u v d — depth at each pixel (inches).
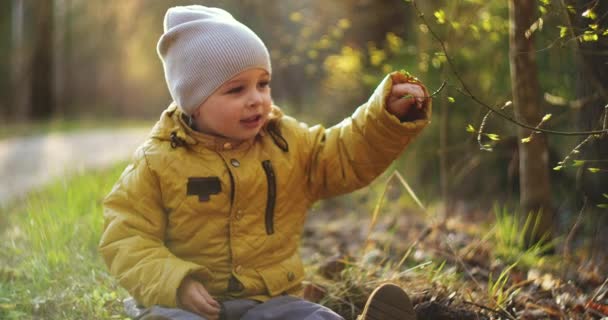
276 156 66.7
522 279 85.0
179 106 66.0
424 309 71.4
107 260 64.7
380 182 150.7
